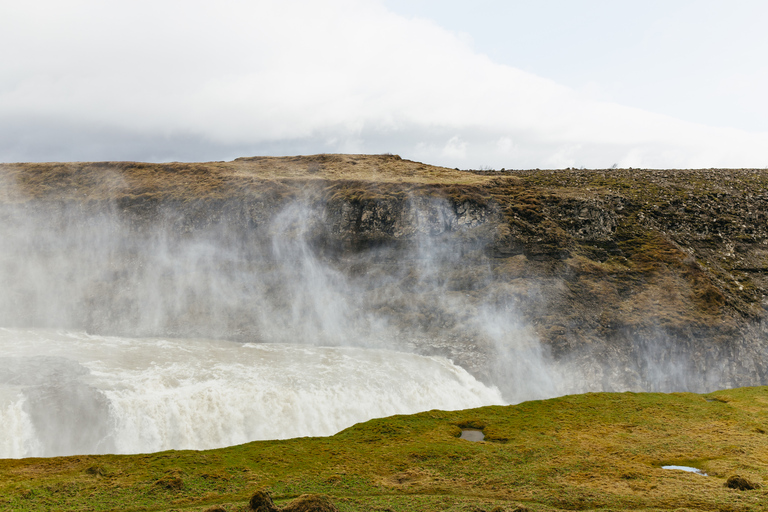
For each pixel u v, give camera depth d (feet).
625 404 185.98
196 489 112.68
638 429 160.97
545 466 130.93
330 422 184.65
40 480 114.83
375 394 199.93
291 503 100.27
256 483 116.57
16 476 117.08
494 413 175.83
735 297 272.72
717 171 431.84
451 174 380.58
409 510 104.63
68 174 374.22
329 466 128.77
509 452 140.05
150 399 174.40
